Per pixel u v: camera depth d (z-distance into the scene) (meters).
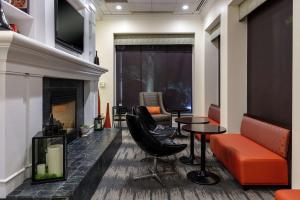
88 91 4.21
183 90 6.58
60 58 2.46
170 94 6.60
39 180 2.06
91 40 4.48
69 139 3.43
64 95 3.33
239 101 4.02
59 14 2.90
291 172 2.43
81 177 2.20
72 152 2.98
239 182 2.69
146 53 6.51
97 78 4.57
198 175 2.98
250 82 3.93
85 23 4.10
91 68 3.75
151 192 2.58
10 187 1.91
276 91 3.17
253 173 2.58
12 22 2.33
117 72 6.54
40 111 2.38
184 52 6.50
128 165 3.43
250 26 3.91
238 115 4.02
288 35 2.90
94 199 2.42
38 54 2.05
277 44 3.14
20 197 1.84
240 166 2.60
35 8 2.37
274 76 3.22
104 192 2.57
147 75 6.57
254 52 3.79
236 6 3.98
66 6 3.14
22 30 2.33
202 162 2.99
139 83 6.58
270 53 3.32
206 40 5.84
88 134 4.02
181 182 2.85
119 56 6.50
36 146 2.15
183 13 5.98
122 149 4.29
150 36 6.29
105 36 6.14
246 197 2.48
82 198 2.15
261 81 3.57
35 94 2.28
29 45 1.83
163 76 6.57
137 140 2.81
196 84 6.21
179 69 6.55
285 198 1.75
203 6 5.42
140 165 3.43
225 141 3.32
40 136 2.13
